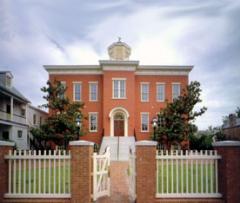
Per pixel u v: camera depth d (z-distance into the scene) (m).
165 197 9.26
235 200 8.94
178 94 37.47
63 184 9.40
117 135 36.34
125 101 36.19
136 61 35.97
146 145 9.12
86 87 37.41
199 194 9.30
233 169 9.05
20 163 9.41
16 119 33.25
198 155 9.45
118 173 17.36
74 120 28.75
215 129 57.69
